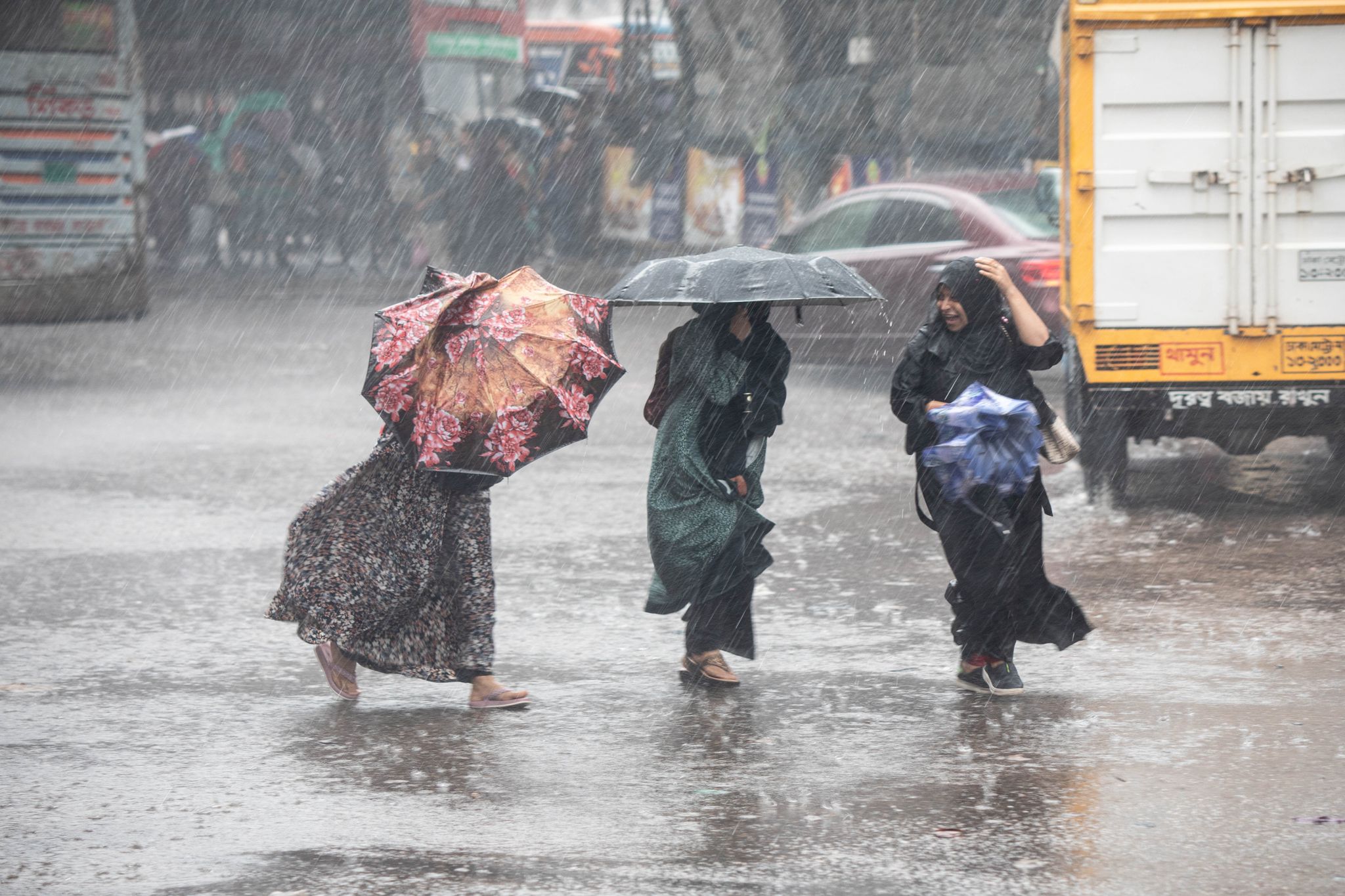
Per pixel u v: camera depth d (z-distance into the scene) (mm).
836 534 28984
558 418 17938
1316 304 28906
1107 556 26328
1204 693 18750
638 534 29219
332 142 113562
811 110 85188
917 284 47906
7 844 14367
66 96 66562
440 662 18719
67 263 67500
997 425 18000
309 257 121000
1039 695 18828
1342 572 24828
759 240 90812
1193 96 28875
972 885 13188
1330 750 16516
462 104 115312
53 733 17828
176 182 117000
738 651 19562
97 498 33000
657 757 16797
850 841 14219
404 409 17578
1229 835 14195
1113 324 29266
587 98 102438
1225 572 25062
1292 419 29469
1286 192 28828
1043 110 78250
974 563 18516
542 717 18344
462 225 105875
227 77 116125
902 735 17406
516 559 27141
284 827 14758
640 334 67312
